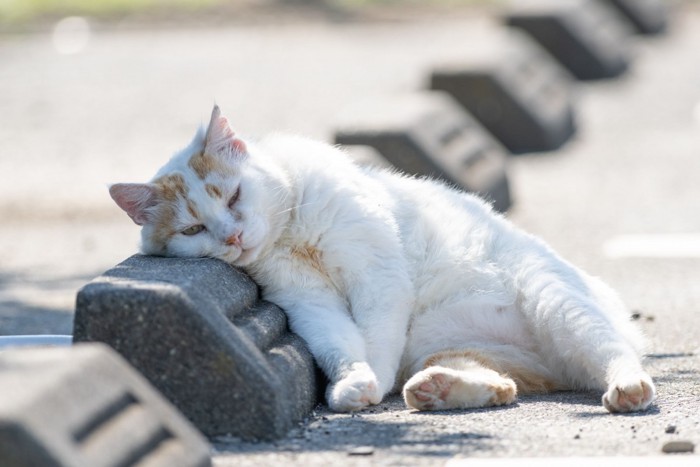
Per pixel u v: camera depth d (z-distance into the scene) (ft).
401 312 32.60
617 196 68.64
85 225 65.05
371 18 156.46
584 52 111.55
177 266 30.07
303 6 163.53
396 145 60.85
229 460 25.43
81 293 26.78
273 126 89.97
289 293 32.63
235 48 136.77
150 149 86.02
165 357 26.76
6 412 19.77
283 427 27.27
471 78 85.76
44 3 164.04
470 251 33.94
